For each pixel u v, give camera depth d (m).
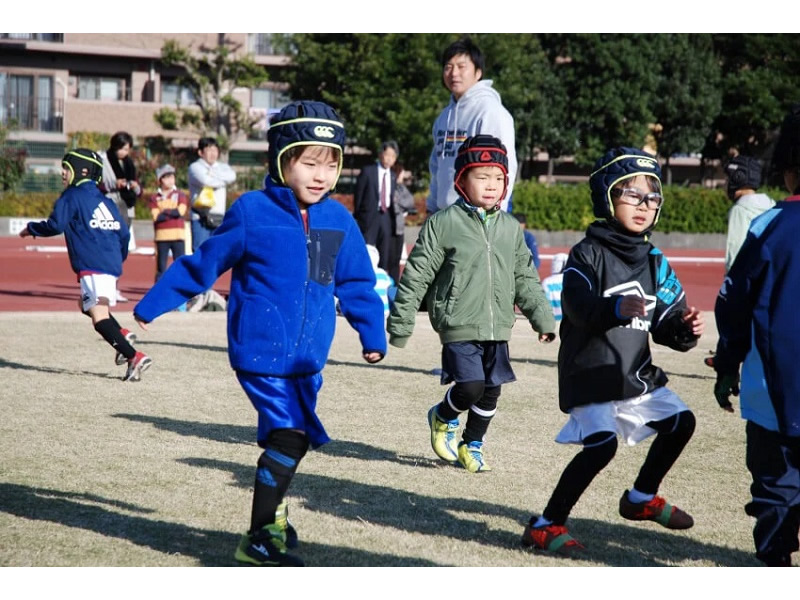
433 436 5.11
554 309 10.94
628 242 3.71
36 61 37.41
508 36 33.09
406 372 7.97
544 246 29.31
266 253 3.48
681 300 3.82
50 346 8.77
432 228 4.94
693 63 35.59
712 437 5.85
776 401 3.23
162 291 3.51
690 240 29.73
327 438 3.53
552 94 35.38
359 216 13.02
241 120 35.50
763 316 3.27
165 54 34.59
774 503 3.30
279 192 3.53
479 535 3.94
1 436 5.37
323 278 3.54
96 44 38.03
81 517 4.01
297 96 34.66
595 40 34.81
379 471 4.91
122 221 7.41
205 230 12.25
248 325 3.45
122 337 7.18
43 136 36.91
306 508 4.24
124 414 6.05
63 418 5.87
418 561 3.60
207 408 6.32
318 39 34.16
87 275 7.20
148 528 3.89
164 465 4.88
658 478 3.91
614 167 3.72
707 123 36.16
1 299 13.41
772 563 3.34
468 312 4.86
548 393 7.16
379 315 3.66
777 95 36.56
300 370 3.46
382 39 32.69
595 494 4.57
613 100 35.00
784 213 3.33
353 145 35.28
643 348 3.77
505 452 5.36
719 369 3.43
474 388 4.83
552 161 37.25
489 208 4.94
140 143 36.94
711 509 4.38
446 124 6.73
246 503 4.27
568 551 3.72
